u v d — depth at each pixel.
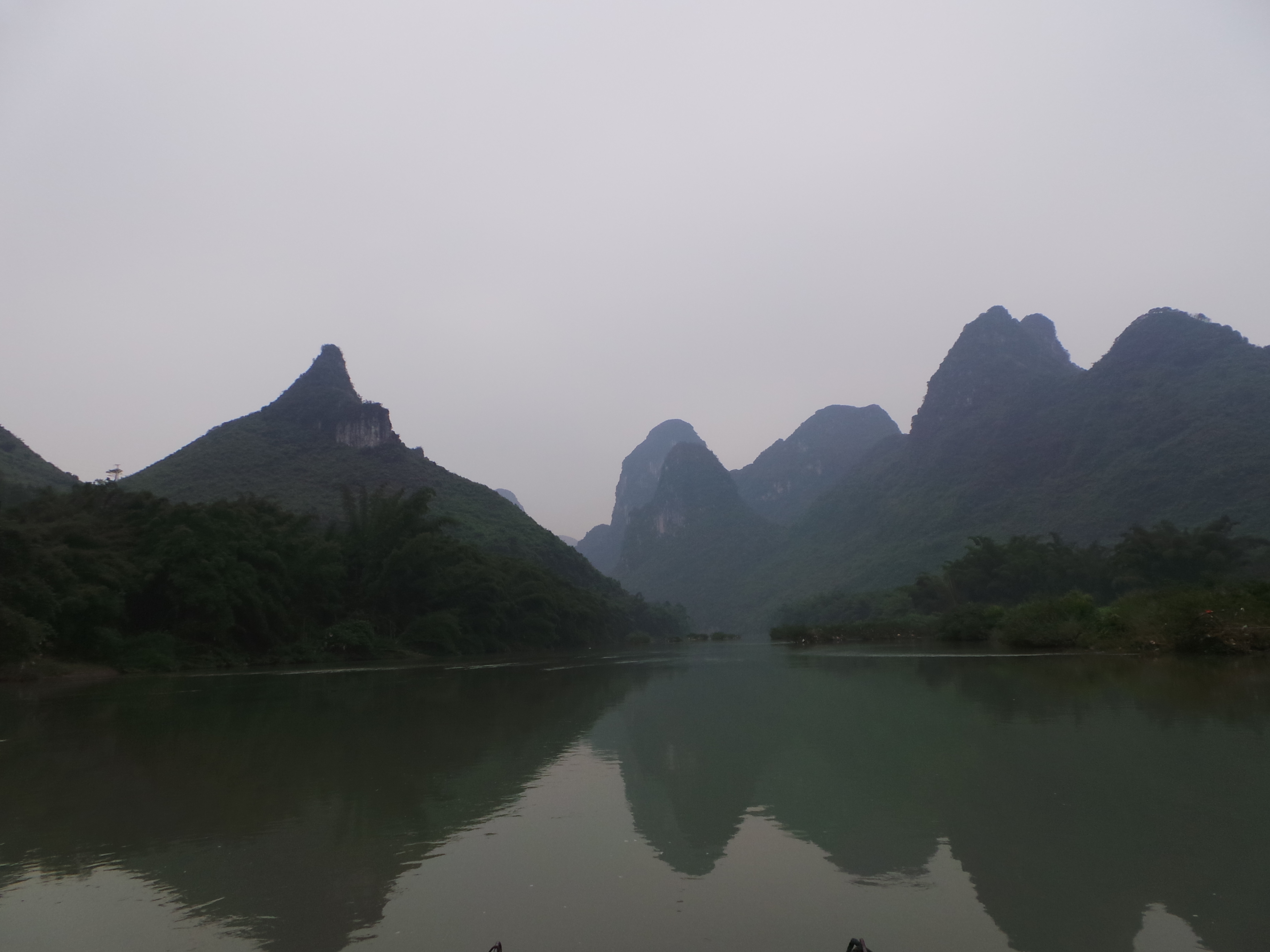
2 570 21.56
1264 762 7.38
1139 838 5.19
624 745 9.48
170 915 4.24
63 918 4.21
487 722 11.95
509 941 3.80
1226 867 4.62
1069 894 4.26
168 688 18.62
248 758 8.92
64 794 7.20
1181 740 8.54
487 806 6.58
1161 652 22.75
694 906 4.22
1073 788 6.53
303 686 19.27
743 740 9.57
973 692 14.07
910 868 4.75
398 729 11.17
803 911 4.12
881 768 7.66
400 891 4.55
